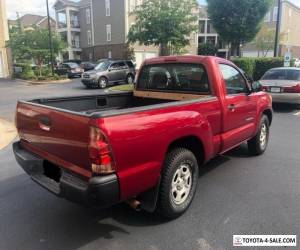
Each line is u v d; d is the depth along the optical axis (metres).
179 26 21.36
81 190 2.94
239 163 5.64
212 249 3.19
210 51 43.94
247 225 3.60
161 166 3.39
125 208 4.04
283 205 4.05
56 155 3.42
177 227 3.58
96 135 2.80
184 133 3.60
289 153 6.23
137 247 3.24
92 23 41.75
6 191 4.61
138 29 22.42
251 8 19.02
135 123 3.05
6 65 30.94
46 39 28.50
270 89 11.10
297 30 48.50
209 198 4.25
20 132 4.11
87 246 3.27
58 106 4.45
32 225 3.69
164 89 5.09
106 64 21.23
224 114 4.44
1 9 30.25
